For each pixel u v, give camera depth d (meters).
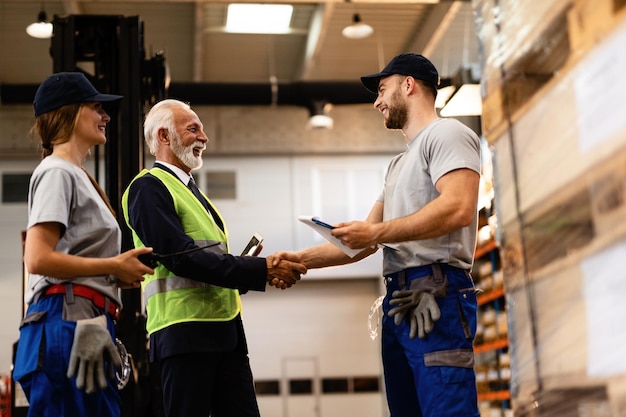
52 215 2.18
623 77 1.56
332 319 12.62
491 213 6.43
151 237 2.71
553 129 1.86
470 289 2.51
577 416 1.79
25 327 2.22
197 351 2.75
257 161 12.67
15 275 11.73
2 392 8.13
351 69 11.91
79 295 2.23
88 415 2.18
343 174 12.78
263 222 12.47
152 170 2.90
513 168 2.08
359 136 12.88
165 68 4.78
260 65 11.90
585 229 1.72
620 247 1.58
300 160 12.75
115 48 4.56
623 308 1.58
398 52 11.38
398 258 2.58
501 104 2.15
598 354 1.68
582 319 1.74
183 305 2.78
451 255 2.49
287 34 10.82
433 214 2.39
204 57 11.41
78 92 2.39
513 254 2.08
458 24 10.10
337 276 12.60
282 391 12.36
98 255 2.30
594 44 1.67
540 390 1.94
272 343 12.48
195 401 2.75
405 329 2.50
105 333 2.19
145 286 2.89
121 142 4.38
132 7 9.70
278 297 12.62
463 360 2.42
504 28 2.14
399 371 2.61
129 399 3.88
